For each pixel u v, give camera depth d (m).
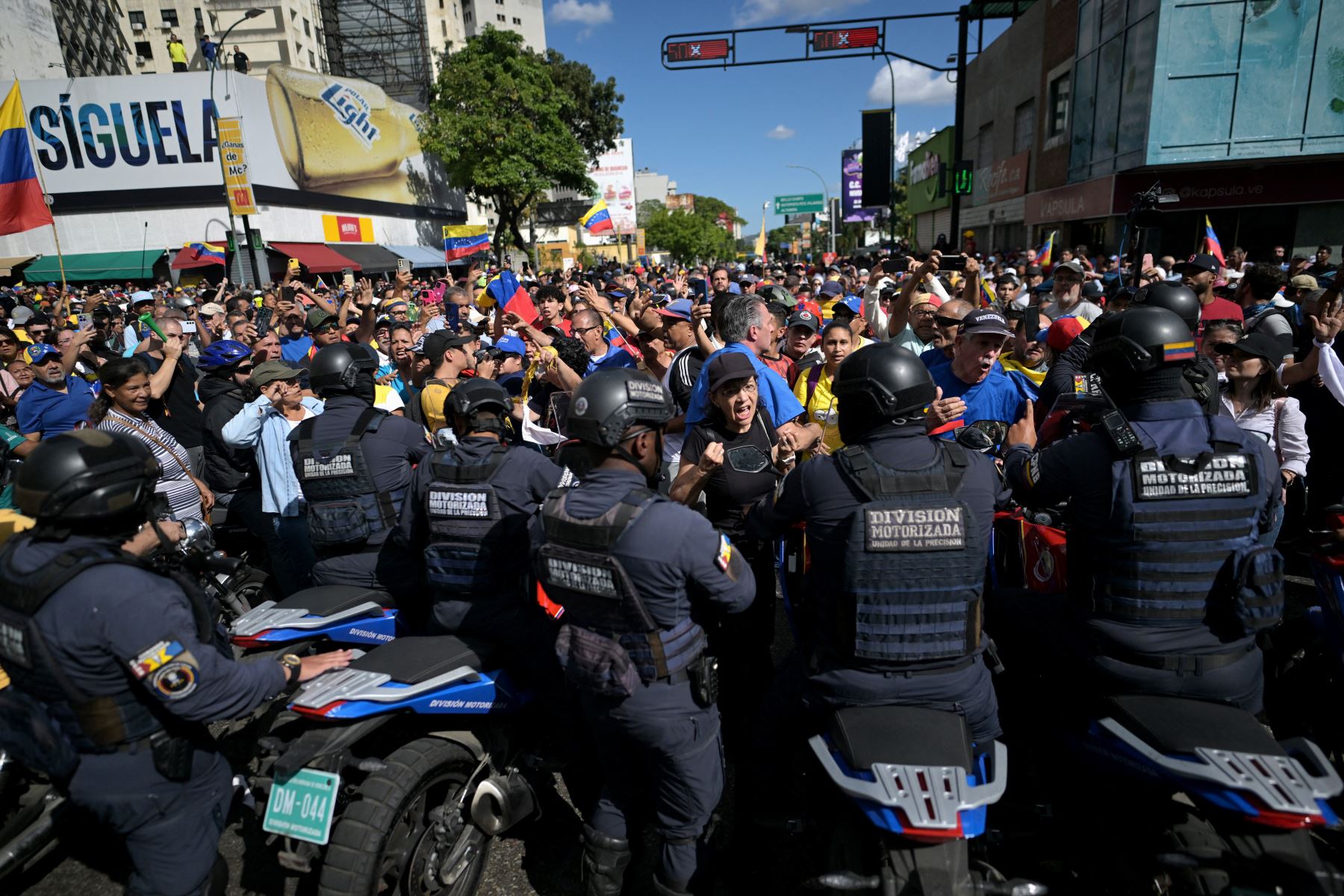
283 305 11.09
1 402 6.50
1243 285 6.77
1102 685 2.38
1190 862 1.96
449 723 2.83
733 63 18.05
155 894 2.21
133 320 13.10
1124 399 2.33
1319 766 1.98
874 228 63.53
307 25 60.88
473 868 2.77
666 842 2.49
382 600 3.31
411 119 43.81
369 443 3.34
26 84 28.88
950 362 4.13
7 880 3.06
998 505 2.75
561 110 52.00
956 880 1.94
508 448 2.95
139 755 2.09
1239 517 2.20
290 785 2.36
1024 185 27.70
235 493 4.64
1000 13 36.06
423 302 15.85
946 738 2.11
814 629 2.43
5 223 13.44
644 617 2.24
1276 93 16.55
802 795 3.24
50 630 1.96
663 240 95.56
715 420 3.36
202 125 29.58
